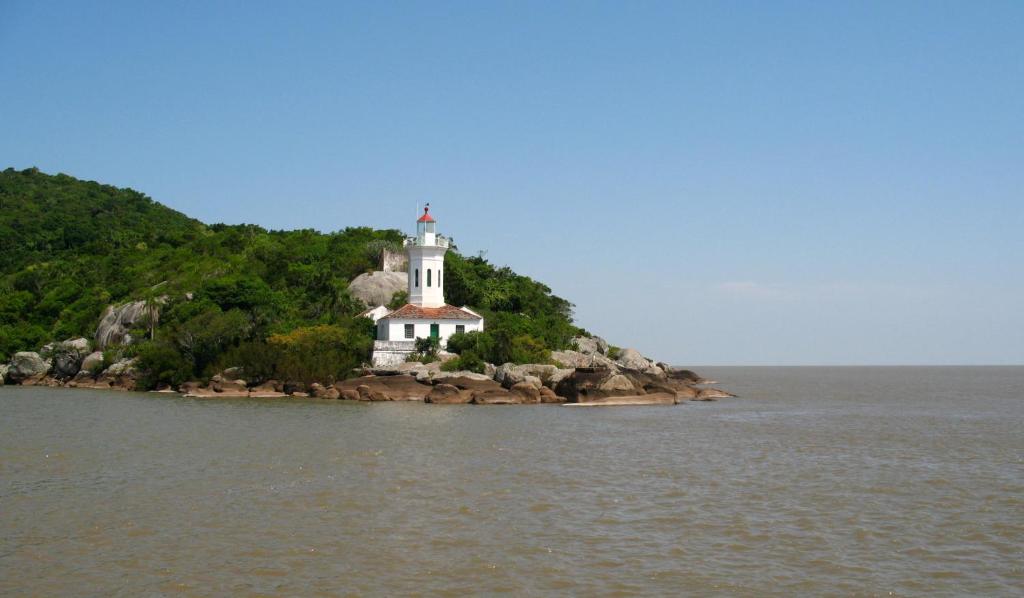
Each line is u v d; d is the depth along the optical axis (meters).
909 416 81.12
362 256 136.00
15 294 150.25
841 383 188.38
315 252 144.62
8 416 67.31
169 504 32.69
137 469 40.53
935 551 27.25
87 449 47.25
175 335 103.38
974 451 51.66
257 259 143.75
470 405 80.75
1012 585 23.95
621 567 25.19
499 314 112.25
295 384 91.38
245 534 28.30
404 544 27.30
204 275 135.62
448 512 31.73
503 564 25.31
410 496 34.56
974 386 170.62
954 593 23.30
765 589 23.45
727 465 44.12
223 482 37.25
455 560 25.66
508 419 66.88
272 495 34.50
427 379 86.75
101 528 28.94
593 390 86.19
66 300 145.75
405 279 122.56
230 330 101.75
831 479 40.12
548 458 45.38
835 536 28.92
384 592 22.83
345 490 35.59
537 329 109.12
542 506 33.00
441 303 102.75
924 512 32.75
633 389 88.81
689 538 28.45
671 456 47.16
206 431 56.22
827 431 63.81
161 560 25.39
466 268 126.19
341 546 26.97
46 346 125.50
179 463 42.34
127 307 124.06
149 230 197.00
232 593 22.64
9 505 32.41
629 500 34.41
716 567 25.31
